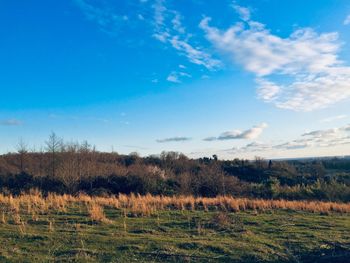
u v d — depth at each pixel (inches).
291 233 524.7
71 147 1850.4
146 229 516.7
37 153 1736.0
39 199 732.7
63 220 552.4
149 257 387.2
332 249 439.2
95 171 1393.9
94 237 451.5
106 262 366.0
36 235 448.1
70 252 390.0
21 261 354.9
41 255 377.4
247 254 410.3
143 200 783.1
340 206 810.8
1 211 603.8
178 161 2032.5
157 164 1973.4
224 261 387.5
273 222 609.6
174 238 469.4
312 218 667.4
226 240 468.4
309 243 468.4
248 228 556.1
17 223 515.5
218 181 1369.3
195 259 387.9
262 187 1341.0
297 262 394.9
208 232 515.5
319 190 1238.3
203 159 2236.7
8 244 409.4
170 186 1301.7
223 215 606.9
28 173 1312.7
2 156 1790.1
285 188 1336.1
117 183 1228.5
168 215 640.4
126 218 597.9
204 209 722.8
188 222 578.6
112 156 2097.7
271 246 450.9
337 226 591.2
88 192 1108.5
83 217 579.2
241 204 771.4
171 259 383.9
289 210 762.8
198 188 1344.7
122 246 418.9
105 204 731.4
